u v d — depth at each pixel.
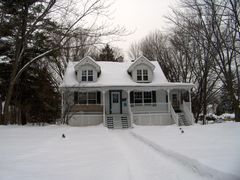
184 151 8.50
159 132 16.11
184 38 31.83
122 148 10.38
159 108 25.38
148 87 24.20
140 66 25.97
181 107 26.12
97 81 24.92
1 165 6.58
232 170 5.77
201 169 6.31
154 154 9.08
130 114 22.86
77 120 23.03
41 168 6.34
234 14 18.86
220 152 8.09
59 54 19.09
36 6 17.12
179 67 36.59
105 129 18.23
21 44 18.09
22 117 25.77
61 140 11.65
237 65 23.36
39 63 23.94
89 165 6.76
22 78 23.44
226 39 20.52
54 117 25.08
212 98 38.09
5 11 16.42
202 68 29.59
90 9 16.30
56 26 16.41
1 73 22.70
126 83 24.97
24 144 10.19
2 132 13.95
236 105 21.58
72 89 23.02
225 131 14.59
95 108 23.50
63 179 5.42
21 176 5.58
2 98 23.84
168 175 6.24
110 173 5.98
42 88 23.92
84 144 10.60
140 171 6.67
